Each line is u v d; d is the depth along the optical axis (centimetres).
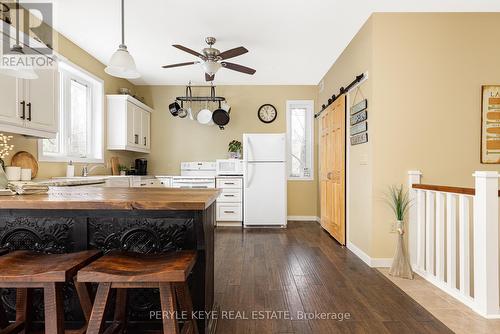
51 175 333
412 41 307
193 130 576
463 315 209
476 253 217
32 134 269
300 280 271
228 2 284
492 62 309
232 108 575
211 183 516
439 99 308
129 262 133
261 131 574
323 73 505
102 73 441
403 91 308
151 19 315
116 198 155
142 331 179
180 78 531
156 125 575
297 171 579
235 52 324
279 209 505
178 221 172
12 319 178
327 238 433
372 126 310
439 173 307
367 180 322
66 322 174
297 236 445
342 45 387
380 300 231
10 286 119
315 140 570
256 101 575
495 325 195
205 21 321
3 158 264
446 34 308
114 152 481
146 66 464
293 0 282
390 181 308
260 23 326
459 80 308
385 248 309
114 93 482
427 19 307
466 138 308
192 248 172
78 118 398
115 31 343
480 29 308
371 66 311
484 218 210
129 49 396
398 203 287
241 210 514
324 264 317
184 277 118
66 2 280
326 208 478
